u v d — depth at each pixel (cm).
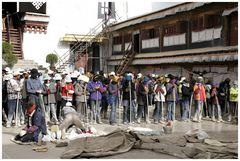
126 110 1496
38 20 3048
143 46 2808
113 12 3316
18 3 2989
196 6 2139
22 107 1419
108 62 3250
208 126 1466
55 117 1441
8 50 2561
